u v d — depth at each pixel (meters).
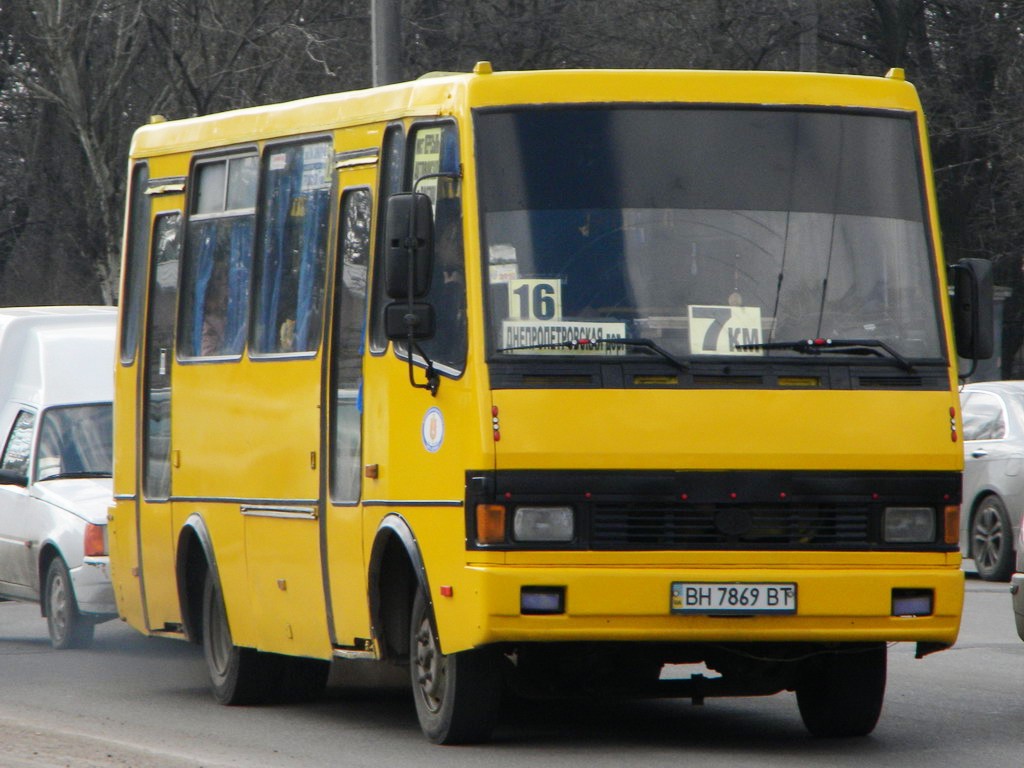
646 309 27.75
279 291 34.25
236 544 35.22
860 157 29.19
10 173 110.31
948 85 107.94
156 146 40.09
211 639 36.75
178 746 30.02
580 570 26.75
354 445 30.97
